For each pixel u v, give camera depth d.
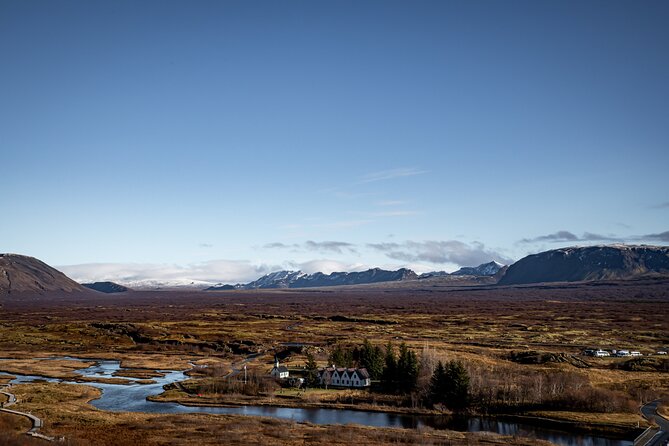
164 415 136.25
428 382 158.25
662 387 159.00
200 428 124.00
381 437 117.69
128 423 128.12
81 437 115.56
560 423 130.38
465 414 141.12
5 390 166.00
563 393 146.88
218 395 163.00
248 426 125.38
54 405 145.88
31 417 130.62
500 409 142.38
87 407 145.75
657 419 130.50
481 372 166.25
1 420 126.06
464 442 114.38
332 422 134.25
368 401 154.38
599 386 159.50
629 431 123.38
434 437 117.69
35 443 106.50
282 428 123.56
